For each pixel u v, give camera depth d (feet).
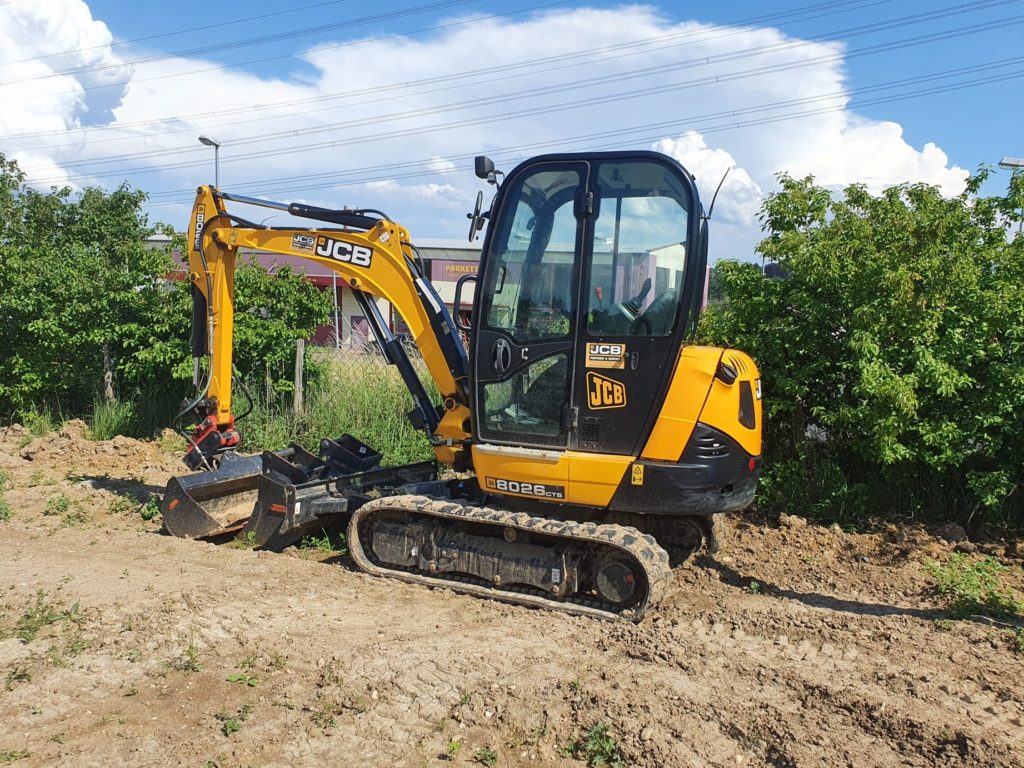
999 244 25.45
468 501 20.16
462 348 20.68
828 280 24.50
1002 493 22.88
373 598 18.44
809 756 11.69
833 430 26.50
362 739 12.41
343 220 22.30
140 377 38.75
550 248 17.89
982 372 24.02
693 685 13.96
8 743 12.15
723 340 26.35
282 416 37.42
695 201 16.87
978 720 12.71
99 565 20.21
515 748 12.23
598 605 17.74
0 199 44.37
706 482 17.28
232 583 18.85
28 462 33.37
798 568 21.53
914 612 18.78
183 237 39.22
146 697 13.58
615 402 17.51
